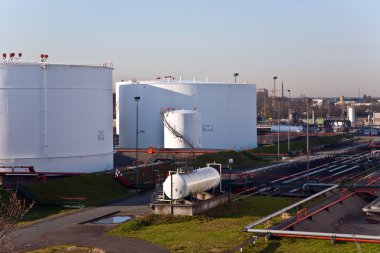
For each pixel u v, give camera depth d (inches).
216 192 1891.0
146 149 3127.5
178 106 3604.8
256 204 1859.0
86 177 2085.4
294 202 1895.9
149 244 1312.7
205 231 1440.7
